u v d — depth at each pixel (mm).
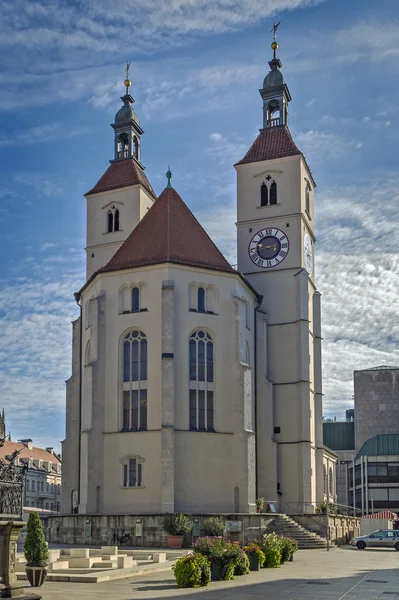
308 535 60656
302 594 27844
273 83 82125
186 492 59406
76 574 33094
